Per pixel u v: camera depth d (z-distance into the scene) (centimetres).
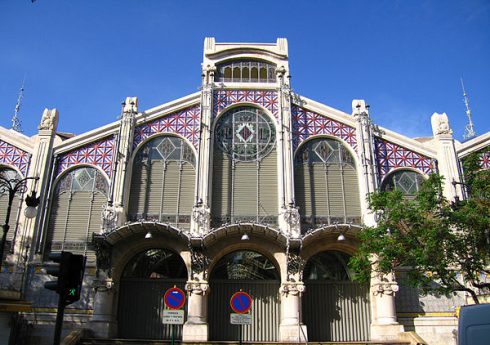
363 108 3228
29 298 2769
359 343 2477
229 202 2994
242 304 2023
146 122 3166
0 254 1970
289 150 3062
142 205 2991
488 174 2227
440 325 2742
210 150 3072
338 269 2923
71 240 2930
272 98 3259
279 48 3406
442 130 3166
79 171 3078
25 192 2897
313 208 3009
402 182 3102
